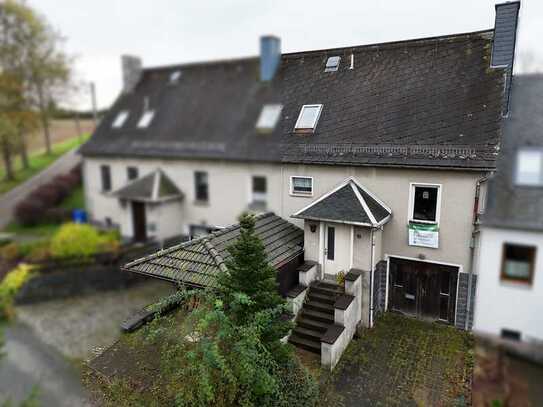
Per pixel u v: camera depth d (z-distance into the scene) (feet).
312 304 32.94
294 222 38.83
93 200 63.36
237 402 20.81
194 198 50.08
